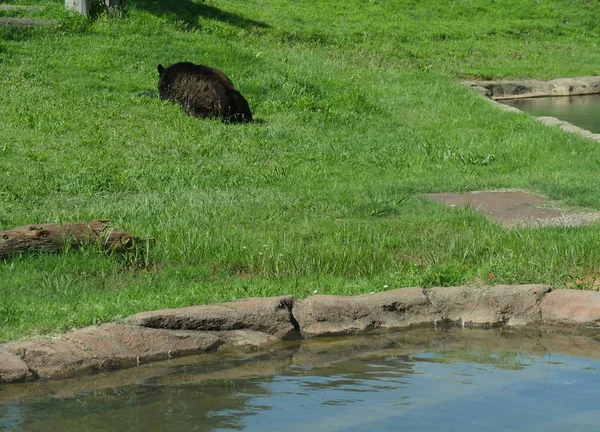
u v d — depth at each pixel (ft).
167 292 37.27
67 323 32.78
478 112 88.74
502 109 90.12
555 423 26.21
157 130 73.72
